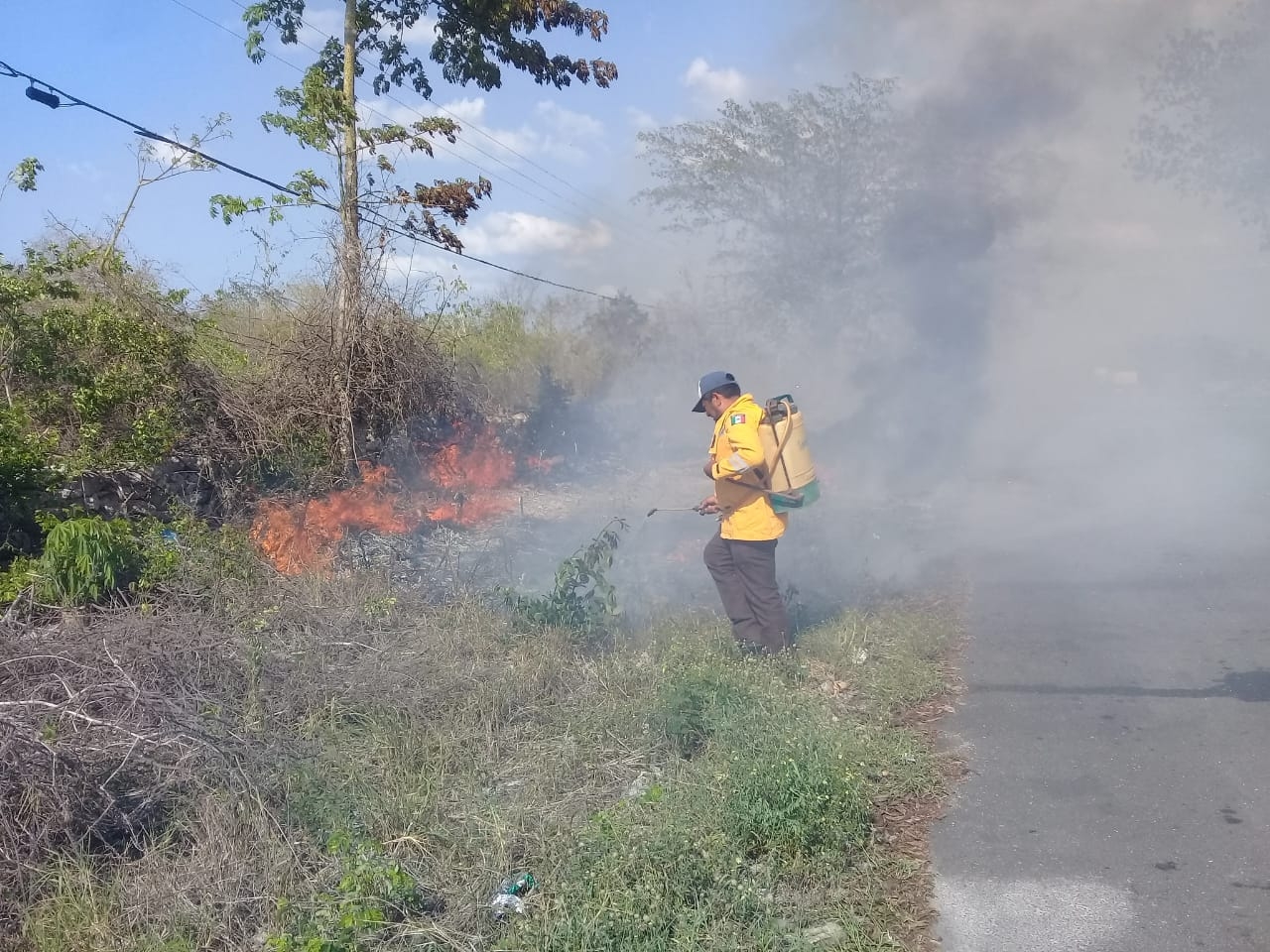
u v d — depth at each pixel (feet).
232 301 38.70
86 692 15.57
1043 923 12.64
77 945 12.36
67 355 28.50
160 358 29.55
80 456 26.48
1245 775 16.10
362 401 37.70
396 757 16.35
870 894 13.20
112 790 14.53
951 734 18.29
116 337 28.84
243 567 22.63
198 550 22.81
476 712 17.90
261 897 13.02
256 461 32.35
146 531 23.34
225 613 20.68
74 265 30.09
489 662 19.71
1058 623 24.43
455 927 12.55
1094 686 20.16
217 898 12.94
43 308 29.71
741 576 21.66
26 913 12.92
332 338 36.68
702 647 21.15
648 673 19.75
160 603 20.62
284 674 17.95
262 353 36.45
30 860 13.51
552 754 16.85
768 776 14.65
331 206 38.86
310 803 14.57
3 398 27.53
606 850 13.57
